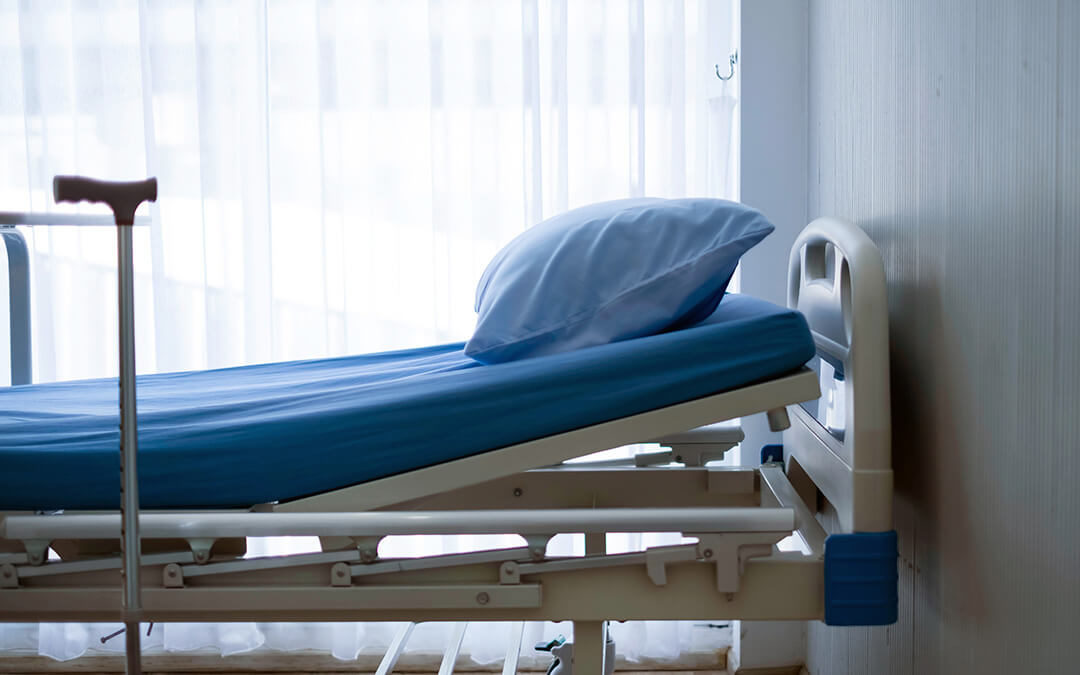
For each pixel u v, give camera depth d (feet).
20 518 3.97
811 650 7.55
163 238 8.02
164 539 4.30
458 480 4.19
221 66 7.92
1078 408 3.04
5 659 8.39
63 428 4.51
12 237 6.60
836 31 6.36
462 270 8.02
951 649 4.22
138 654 3.08
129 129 8.06
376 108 7.88
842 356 4.40
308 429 4.20
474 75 7.80
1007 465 3.60
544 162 7.92
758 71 7.55
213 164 7.90
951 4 4.13
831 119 6.54
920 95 4.56
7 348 8.13
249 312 8.03
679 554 4.04
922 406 4.60
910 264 4.75
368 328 8.10
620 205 4.97
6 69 8.05
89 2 7.89
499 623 8.19
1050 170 3.22
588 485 5.60
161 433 4.26
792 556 4.19
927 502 4.54
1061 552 3.17
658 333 4.74
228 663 8.39
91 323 8.18
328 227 7.98
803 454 5.39
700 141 7.85
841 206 6.23
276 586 4.08
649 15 7.84
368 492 4.17
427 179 8.02
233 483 4.15
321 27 7.77
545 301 4.60
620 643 8.17
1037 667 3.36
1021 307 3.46
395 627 8.38
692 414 4.25
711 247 4.50
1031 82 3.35
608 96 7.87
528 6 7.64
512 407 4.23
